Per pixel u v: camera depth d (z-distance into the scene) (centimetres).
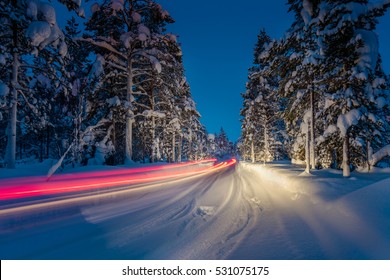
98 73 1867
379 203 570
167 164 2647
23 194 906
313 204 753
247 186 1247
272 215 661
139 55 2447
